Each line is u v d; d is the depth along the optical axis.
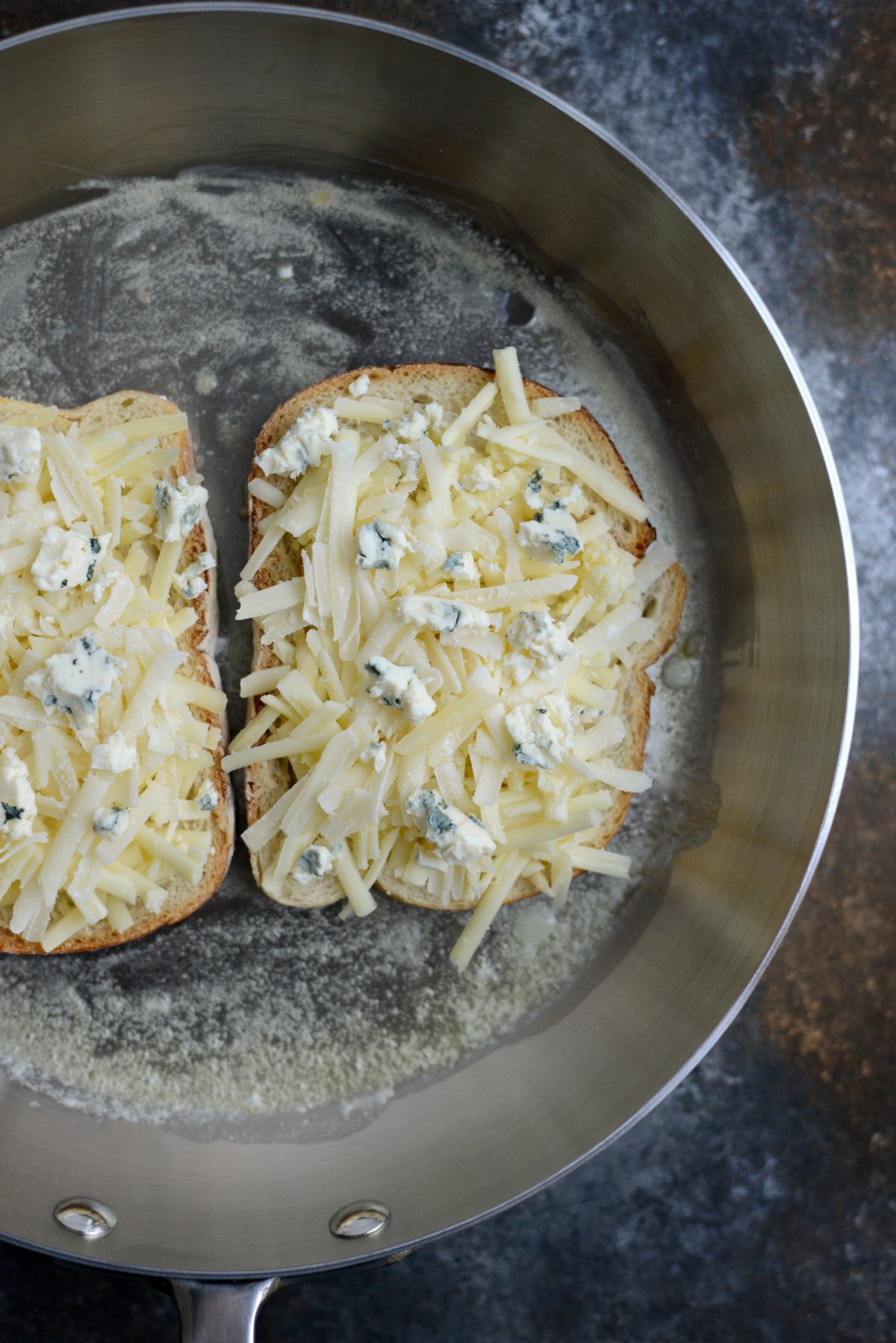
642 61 0.41
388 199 0.41
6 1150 0.39
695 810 0.41
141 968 0.40
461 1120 0.40
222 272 0.40
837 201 0.42
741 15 0.41
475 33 0.41
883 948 0.42
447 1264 0.41
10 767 0.36
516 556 0.37
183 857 0.37
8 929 0.39
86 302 0.40
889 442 0.42
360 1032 0.40
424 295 0.41
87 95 0.38
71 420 0.38
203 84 0.38
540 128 0.38
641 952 0.40
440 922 0.40
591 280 0.41
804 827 0.38
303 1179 0.39
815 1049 0.42
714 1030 0.37
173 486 0.37
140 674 0.37
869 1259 0.42
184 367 0.40
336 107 0.39
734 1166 0.42
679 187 0.41
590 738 0.38
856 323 0.42
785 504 0.39
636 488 0.40
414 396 0.39
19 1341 0.40
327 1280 0.41
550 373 0.41
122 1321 0.40
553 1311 0.41
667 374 0.41
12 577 0.37
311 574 0.37
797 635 0.39
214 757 0.38
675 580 0.40
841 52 0.42
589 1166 0.41
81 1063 0.40
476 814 0.37
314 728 0.37
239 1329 0.36
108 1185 0.39
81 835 0.36
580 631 0.39
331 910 0.40
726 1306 0.41
